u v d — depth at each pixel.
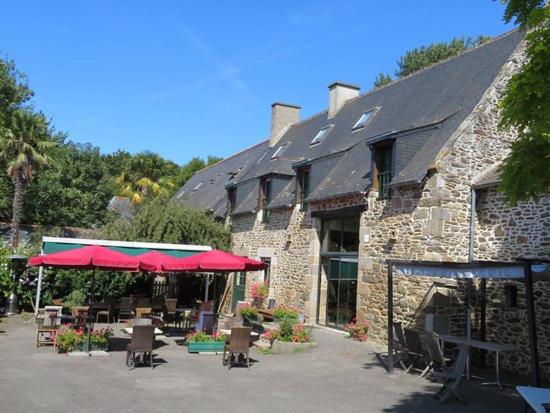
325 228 15.63
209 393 7.89
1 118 24.06
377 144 13.21
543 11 5.35
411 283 11.72
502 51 13.42
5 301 18.02
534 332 6.69
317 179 16.06
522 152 5.88
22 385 7.88
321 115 21.78
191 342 11.64
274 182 18.59
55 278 18.77
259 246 19.20
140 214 21.58
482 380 9.43
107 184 33.59
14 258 17.89
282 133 24.25
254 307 17.39
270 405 7.31
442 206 11.29
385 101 17.42
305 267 15.98
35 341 12.39
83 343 11.16
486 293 11.30
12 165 23.59
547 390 5.72
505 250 10.87
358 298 13.34
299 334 12.21
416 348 9.60
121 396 7.47
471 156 11.74
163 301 17.89
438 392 8.12
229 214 22.14
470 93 12.95
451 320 11.20
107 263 10.93
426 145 12.39
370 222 13.25
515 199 6.14
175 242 20.48
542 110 5.26
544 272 8.06
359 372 9.77
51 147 25.33
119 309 17.28
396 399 7.92
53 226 28.86
